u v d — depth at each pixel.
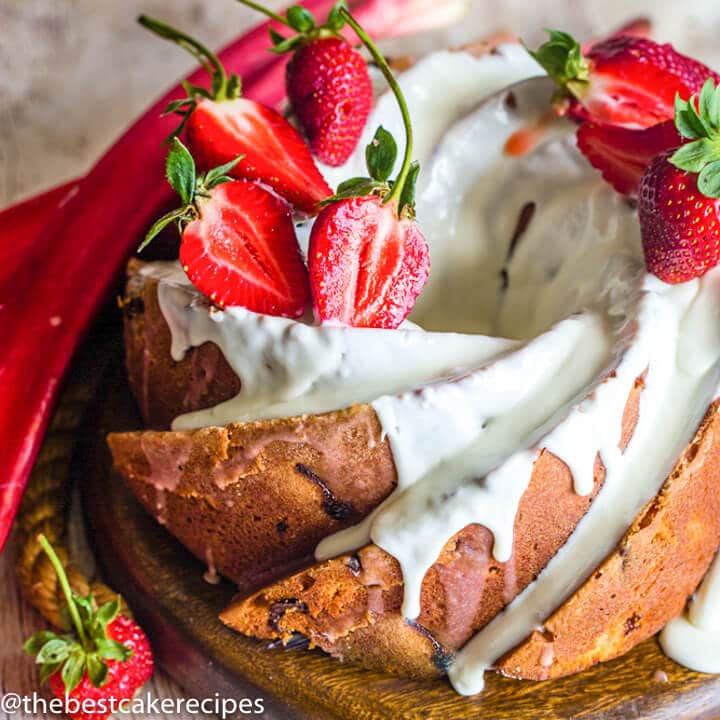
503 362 0.63
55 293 0.73
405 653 0.65
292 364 0.64
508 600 0.64
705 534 0.65
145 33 0.94
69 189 0.79
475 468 0.63
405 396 0.62
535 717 0.64
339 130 0.68
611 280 0.66
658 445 0.64
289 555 0.65
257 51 0.77
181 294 0.66
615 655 0.66
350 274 0.63
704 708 0.65
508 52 0.72
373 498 0.64
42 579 0.69
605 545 0.64
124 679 0.66
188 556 0.69
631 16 0.96
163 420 0.69
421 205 0.70
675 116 0.62
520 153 0.70
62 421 0.74
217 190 0.63
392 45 0.93
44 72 0.93
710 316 0.64
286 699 0.65
